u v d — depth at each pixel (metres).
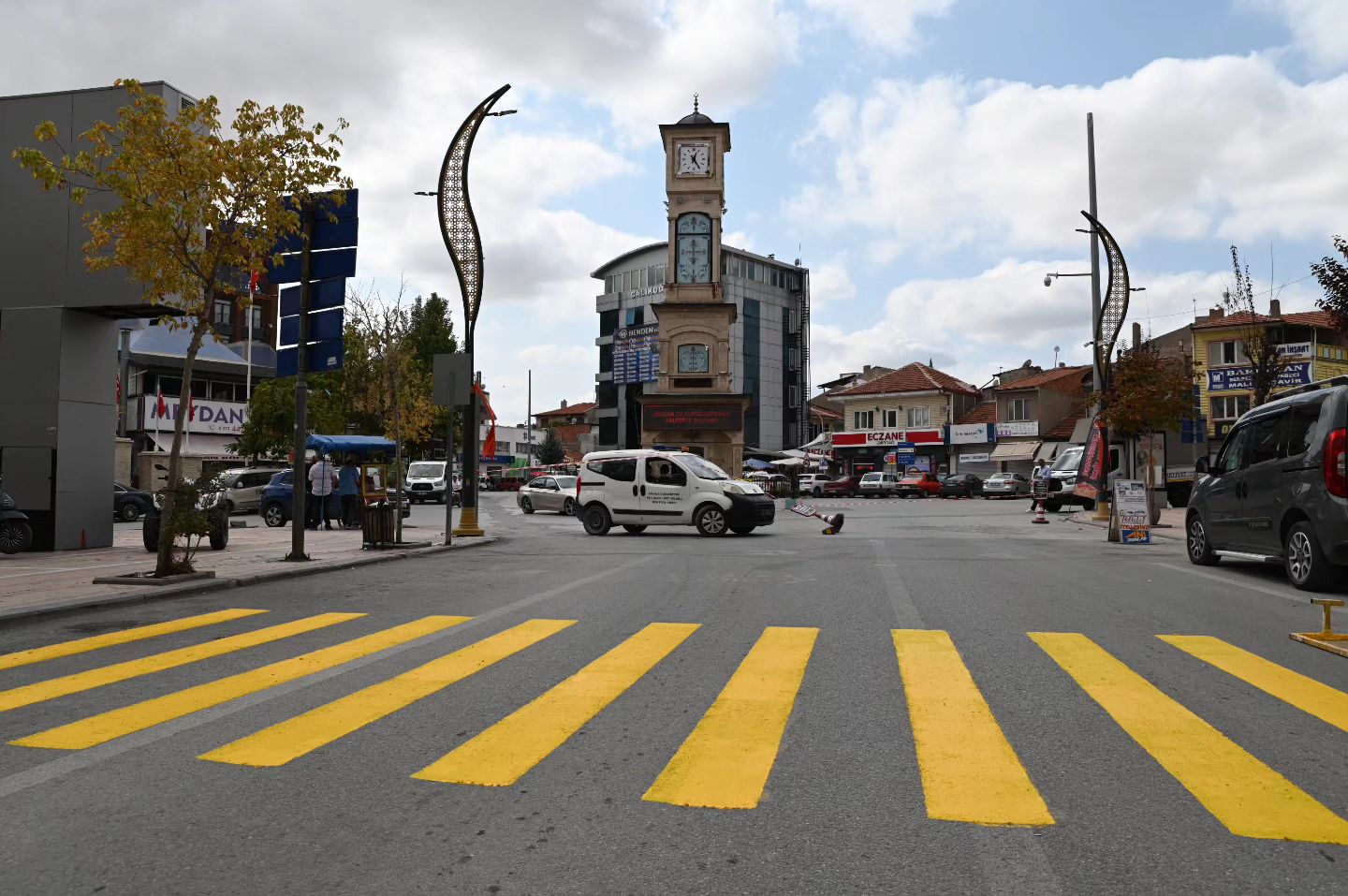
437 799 3.80
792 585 10.42
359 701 5.36
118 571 12.14
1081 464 26.03
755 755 4.32
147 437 41.78
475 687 5.68
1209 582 10.68
